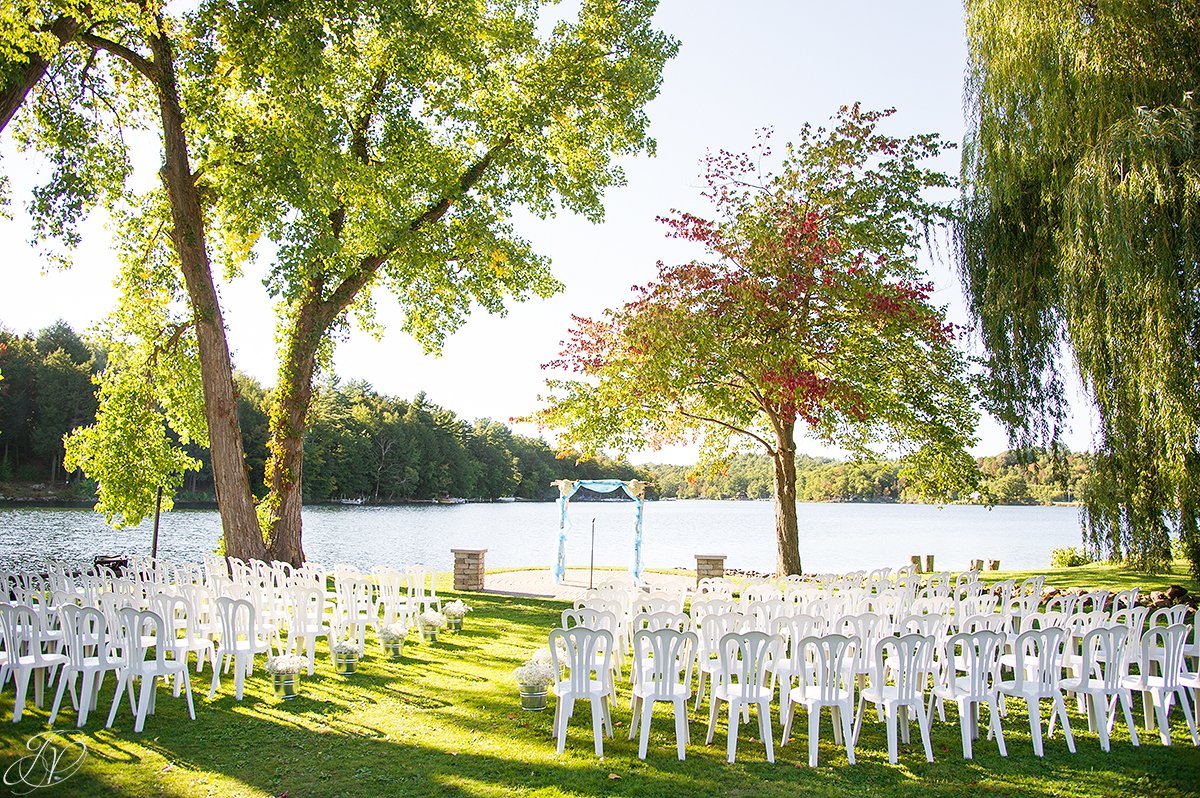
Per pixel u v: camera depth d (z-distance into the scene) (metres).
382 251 15.82
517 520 56.12
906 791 5.31
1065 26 10.85
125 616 6.32
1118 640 6.30
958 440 16.59
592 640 5.97
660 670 5.96
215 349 13.98
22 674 6.44
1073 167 10.72
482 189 17.23
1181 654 6.52
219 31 12.77
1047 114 10.98
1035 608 8.76
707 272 16.61
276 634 8.77
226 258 17.39
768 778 5.50
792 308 16.53
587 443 17.25
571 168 18.30
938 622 6.99
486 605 14.15
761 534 46.59
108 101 14.45
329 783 5.24
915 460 17.61
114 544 29.06
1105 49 10.51
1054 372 11.53
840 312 16.84
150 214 16.86
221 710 6.92
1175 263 9.43
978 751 6.20
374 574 11.23
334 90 14.99
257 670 8.42
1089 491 10.55
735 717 5.86
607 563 27.73
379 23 13.07
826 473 86.94
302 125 12.30
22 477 52.84
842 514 81.38
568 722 6.29
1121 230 9.41
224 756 5.74
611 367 17.03
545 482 95.44
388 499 77.62
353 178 13.99
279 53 12.02
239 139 13.26
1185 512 9.88
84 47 13.55
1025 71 11.17
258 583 9.24
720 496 109.25
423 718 6.75
